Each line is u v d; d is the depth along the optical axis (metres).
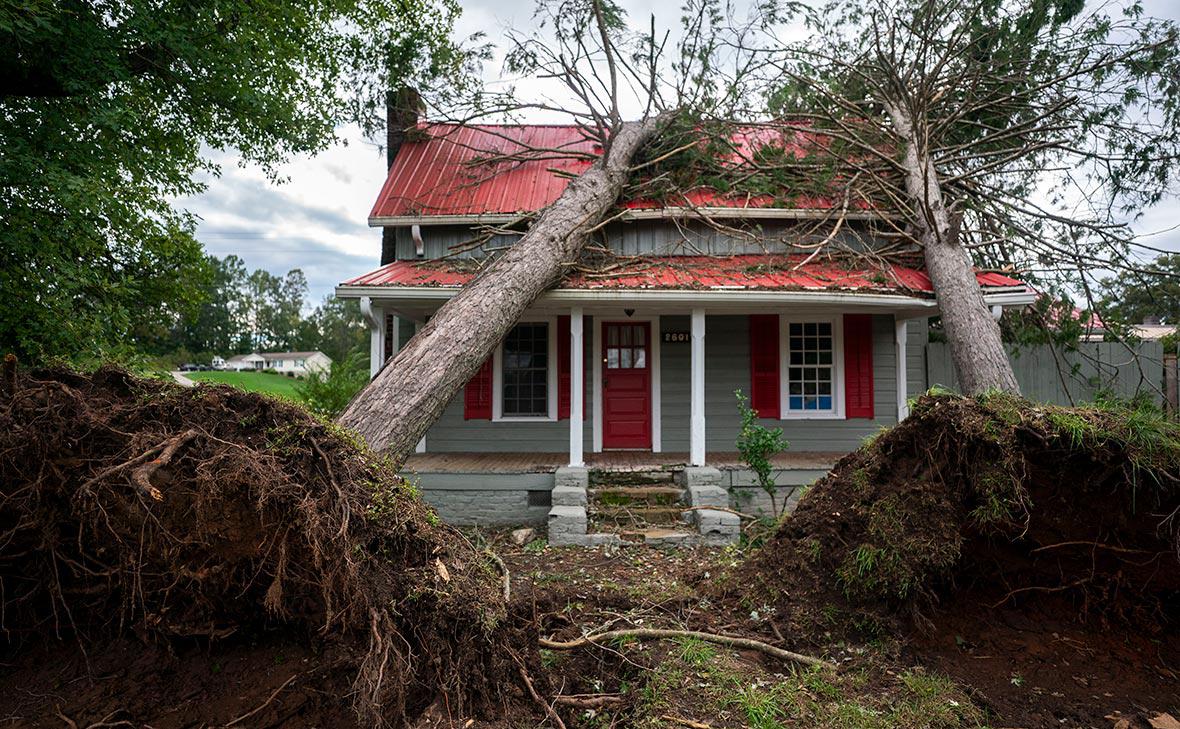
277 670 2.79
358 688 2.34
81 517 2.57
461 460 8.30
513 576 5.32
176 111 9.07
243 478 2.38
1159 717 2.81
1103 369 8.98
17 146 6.11
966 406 3.43
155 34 7.37
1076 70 8.21
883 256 8.69
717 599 4.13
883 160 8.84
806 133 9.84
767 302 7.59
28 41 6.15
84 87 6.67
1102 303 8.43
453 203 9.35
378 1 10.42
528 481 7.43
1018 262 8.56
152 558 2.72
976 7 8.33
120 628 2.93
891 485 3.77
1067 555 3.60
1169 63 7.55
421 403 4.82
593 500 7.25
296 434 2.66
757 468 6.54
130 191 7.32
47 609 2.94
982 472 3.33
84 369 2.95
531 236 7.08
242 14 8.50
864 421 9.09
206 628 2.87
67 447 2.51
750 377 9.14
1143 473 3.18
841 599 3.73
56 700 2.68
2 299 6.08
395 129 10.97
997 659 3.37
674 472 7.64
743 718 2.81
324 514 2.43
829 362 9.22
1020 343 9.05
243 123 9.73
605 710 2.91
